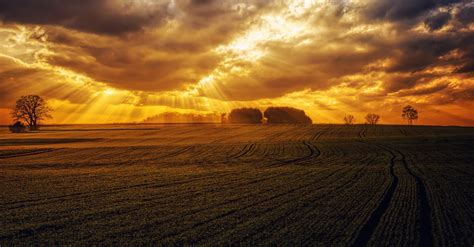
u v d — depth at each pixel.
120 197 18.14
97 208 15.55
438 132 82.62
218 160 38.41
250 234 11.38
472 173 25.92
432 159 35.94
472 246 10.16
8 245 10.56
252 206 15.62
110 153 46.34
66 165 34.53
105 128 118.69
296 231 11.62
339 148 50.09
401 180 22.89
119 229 12.11
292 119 170.25
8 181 24.05
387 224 12.39
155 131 99.44
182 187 21.17
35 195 18.89
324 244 10.32
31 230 12.11
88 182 23.47
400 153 42.47
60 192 19.75
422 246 10.16
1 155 43.78
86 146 56.50
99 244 10.53
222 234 11.41
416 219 13.03
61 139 73.38
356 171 27.94
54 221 13.30
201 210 14.95
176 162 36.78
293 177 25.08
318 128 103.62
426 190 19.19
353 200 16.69
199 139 71.50
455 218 13.17
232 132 92.44
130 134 89.06
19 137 79.88
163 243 10.56
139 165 34.41
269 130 97.88
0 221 13.40
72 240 10.95
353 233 11.38
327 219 13.16
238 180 23.88
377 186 20.72
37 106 112.81
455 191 18.84
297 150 48.50
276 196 17.98
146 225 12.60
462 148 46.34
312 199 17.05
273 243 10.45
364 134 80.12
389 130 92.81
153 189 20.53
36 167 32.97
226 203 16.36
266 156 42.03
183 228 12.13
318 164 33.81
